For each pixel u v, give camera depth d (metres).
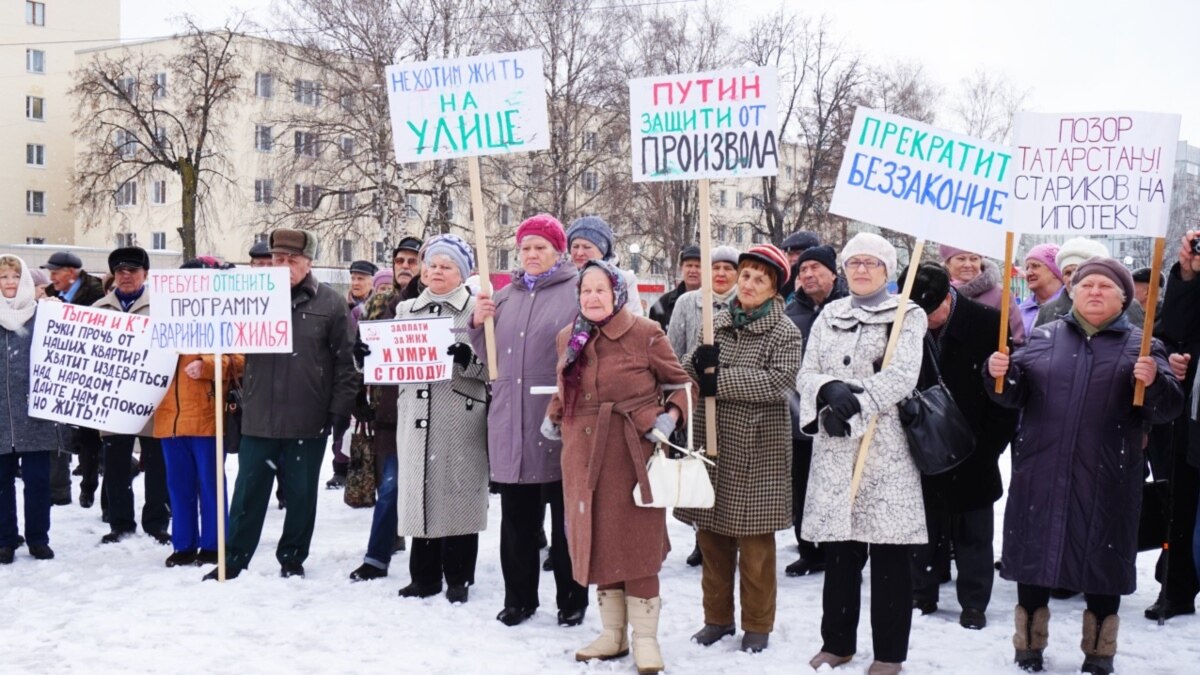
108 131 35.62
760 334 5.21
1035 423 4.91
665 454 4.96
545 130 5.87
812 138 39.03
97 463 9.52
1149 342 4.62
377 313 7.39
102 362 7.17
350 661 5.02
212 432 7.12
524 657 5.11
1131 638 5.54
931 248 27.69
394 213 30.06
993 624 5.84
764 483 5.16
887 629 4.81
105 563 7.21
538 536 5.84
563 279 5.77
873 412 4.72
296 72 32.38
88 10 58.59
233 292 6.64
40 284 10.46
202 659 5.03
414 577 6.25
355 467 7.35
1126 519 4.76
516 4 31.00
